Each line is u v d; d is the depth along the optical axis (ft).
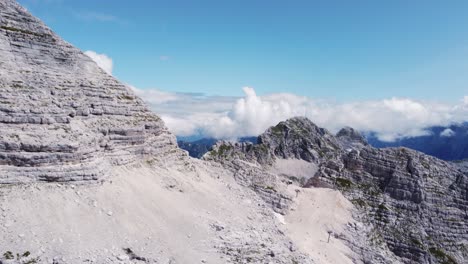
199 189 307.78
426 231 473.26
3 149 196.03
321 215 431.02
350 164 561.84
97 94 281.95
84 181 217.97
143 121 305.32
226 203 310.24
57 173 207.72
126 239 199.93
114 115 287.28
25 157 200.03
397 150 568.41
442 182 536.42
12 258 158.10
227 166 443.73
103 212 208.95
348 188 515.09
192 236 228.84
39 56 259.39
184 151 355.77
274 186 437.58
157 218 231.09
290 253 269.85
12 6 256.52
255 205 358.02
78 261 170.71
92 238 188.44
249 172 440.04
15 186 193.26
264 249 249.14
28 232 173.58
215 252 222.07
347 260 373.61
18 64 245.86
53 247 172.35
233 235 248.73
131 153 280.92
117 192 232.32
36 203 190.39
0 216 175.22
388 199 505.66
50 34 269.03
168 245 210.18
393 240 437.17
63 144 213.66
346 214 454.81
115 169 256.93
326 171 554.46
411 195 509.35
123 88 310.86
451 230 483.51
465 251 467.52
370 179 540.52
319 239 383.65
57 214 190.90
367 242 417.90
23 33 255.09
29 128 211.82
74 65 280.10
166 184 282.36
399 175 527.40
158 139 317.63
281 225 358.02
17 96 220.84
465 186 531.91
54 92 250.98
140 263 188.14
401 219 474.08
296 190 474.08
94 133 253.85
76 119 253.65
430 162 556.92
